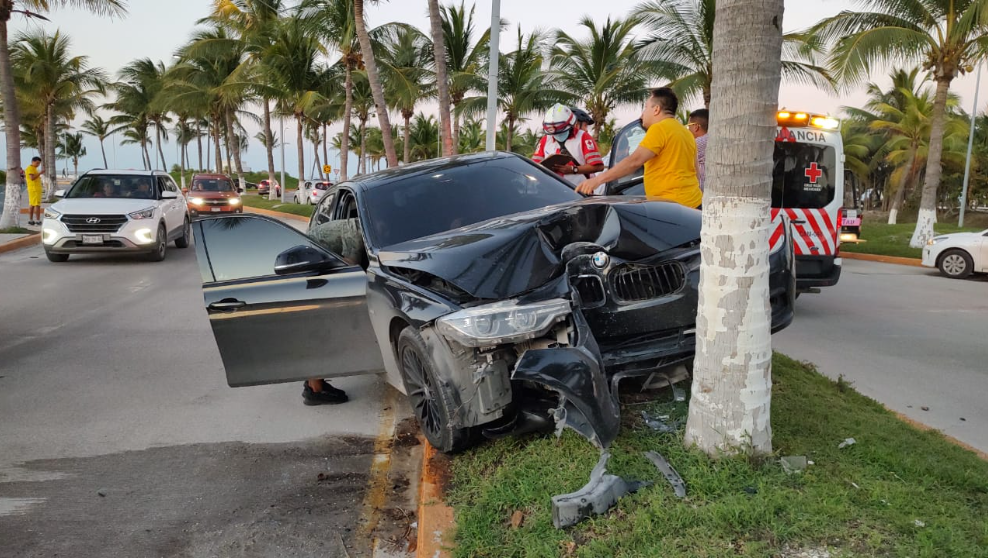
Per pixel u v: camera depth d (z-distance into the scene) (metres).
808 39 18.69
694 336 3.91
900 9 17.52
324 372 4.50
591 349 3.26
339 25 30.70
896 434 3.85
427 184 5.08
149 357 6.68
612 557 2.64
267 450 4.43
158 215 13.87
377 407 5.19
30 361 6.54
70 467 4.17
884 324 8.15
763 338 3.28
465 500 3.30
